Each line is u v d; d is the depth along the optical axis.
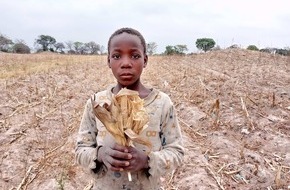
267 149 2.15
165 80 4.61
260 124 2.50
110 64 0.75
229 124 2.52
